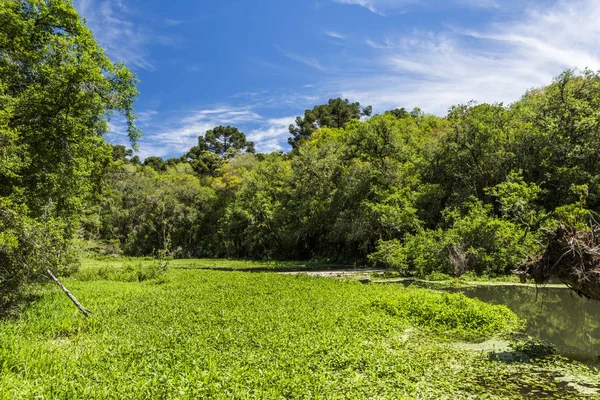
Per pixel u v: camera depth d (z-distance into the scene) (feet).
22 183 49.96
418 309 42.29
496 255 78.89
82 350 29.99
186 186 225.56
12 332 34.09
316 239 166.09
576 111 99.91
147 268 95.14
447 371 26.03
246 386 21.54
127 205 229.04
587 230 31.94
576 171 92.48
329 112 273.95
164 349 28.58
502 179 107.45
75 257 87.30
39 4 51.47
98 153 62.59
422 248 85.25
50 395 20.06
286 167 186.50
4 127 42.68
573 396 22.30
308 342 30.09
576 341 34.32
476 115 112.06
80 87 52.08
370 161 132.87
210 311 43.34
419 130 154.71
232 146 333.62
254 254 190.49
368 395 21.71
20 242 42.22
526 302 53.36
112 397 19.93
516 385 23.94
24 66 52.70
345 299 51.21
